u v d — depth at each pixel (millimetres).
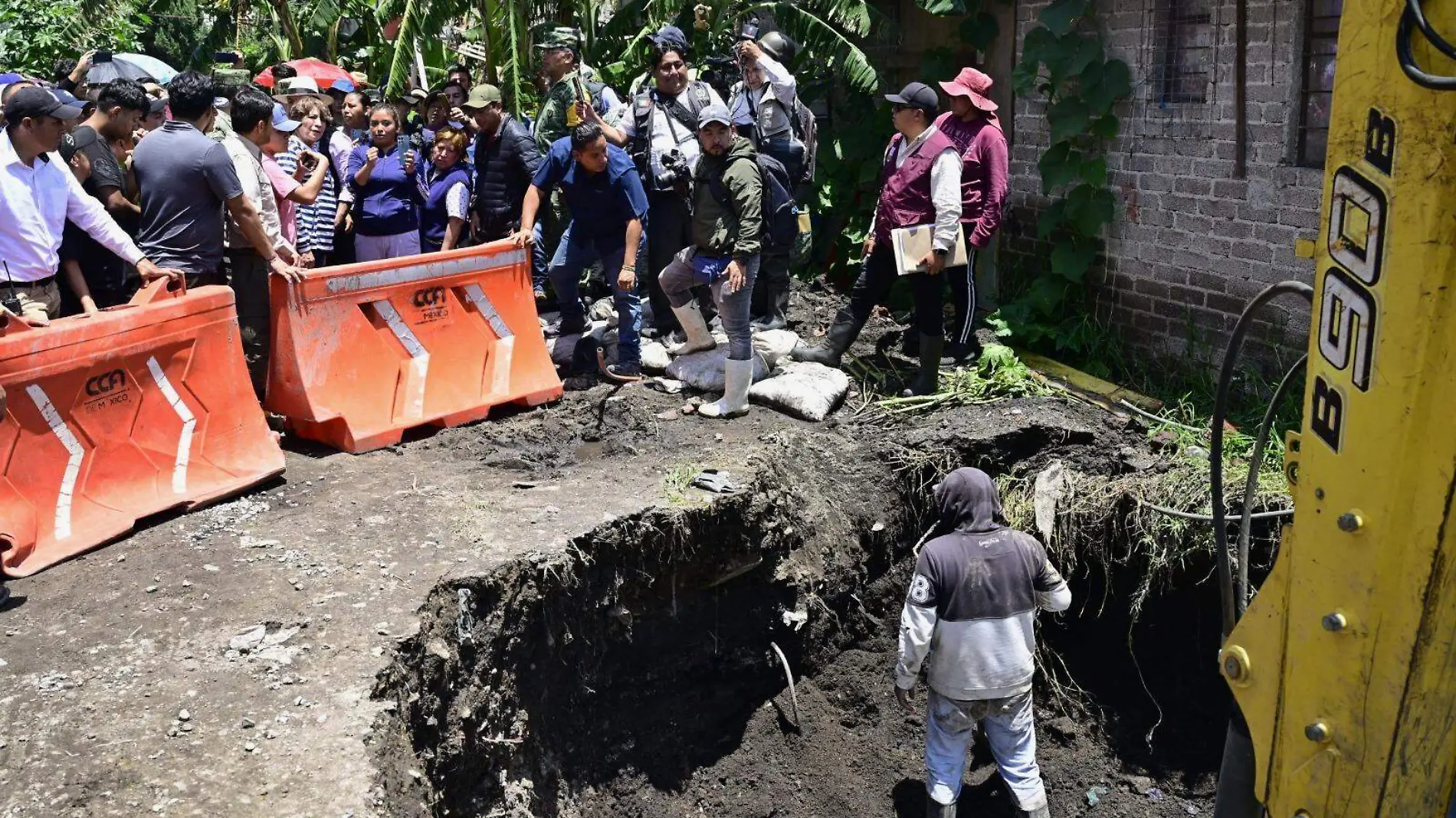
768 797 6539
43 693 4125
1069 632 7344
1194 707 6992
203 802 3623
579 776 5883
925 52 9875
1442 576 2467
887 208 7551
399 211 7891
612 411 7285
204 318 5824
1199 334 8000
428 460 6477
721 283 7020
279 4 12562
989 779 7000
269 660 4383
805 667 6883
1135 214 8422
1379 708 2625
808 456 7039
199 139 6086
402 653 4535
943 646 5902
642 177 8031
